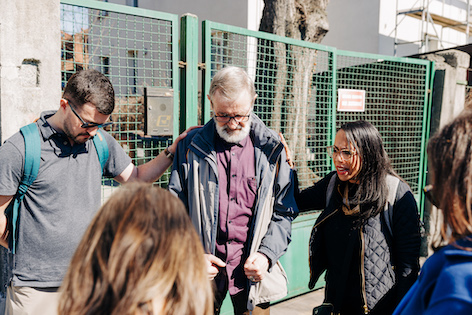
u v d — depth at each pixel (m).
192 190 1.95
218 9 10.31
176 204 0.79
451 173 0.85
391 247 1.91
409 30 11.23
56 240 1.65
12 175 1.58
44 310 1.66
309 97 3.82
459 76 4.82
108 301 0.70
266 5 5.61
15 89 2.18
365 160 1.91
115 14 2.77
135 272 0.71
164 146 2.87
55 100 2.32
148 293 0.70
